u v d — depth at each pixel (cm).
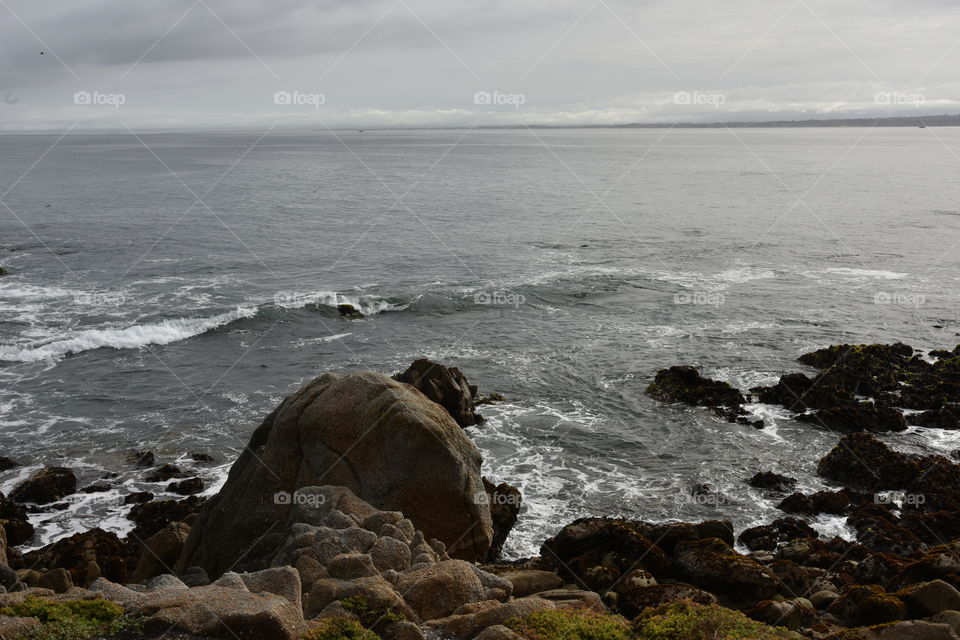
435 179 15075
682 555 2091
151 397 3797
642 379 4038
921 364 4159
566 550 2231
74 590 1420
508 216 9719
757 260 7025
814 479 3019
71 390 3866
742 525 2666
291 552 1653
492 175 16150
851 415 3444
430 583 1507
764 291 5866
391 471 2045
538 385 3962
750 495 2888
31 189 12356
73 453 3200
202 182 13962
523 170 17650
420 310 5341
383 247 7525
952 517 2591
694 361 4319
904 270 6625
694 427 3466
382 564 1620
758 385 3962
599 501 2831
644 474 3047
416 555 1697
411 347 4578
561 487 2934
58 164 19062
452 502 2041
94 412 3612
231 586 1365
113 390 3875
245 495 2100
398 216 9656
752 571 1956
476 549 2075
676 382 3831
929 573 1970
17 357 4288
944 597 1752
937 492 2811
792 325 5009
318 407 2144
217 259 6838
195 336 4719
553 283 6038
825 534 2602
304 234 8225
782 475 3030
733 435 3391
